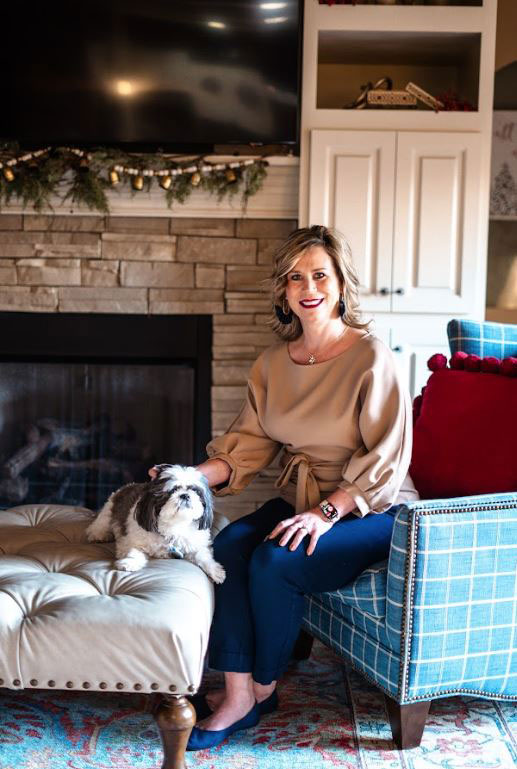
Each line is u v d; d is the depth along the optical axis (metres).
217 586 1.91
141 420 3.44
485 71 3.13
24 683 1.59
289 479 2.13
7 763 1.76
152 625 1.59
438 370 2.33
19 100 3.12
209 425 3.37
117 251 3.26
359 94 3.61
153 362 3.36
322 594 2.13
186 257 3.27
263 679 1.88
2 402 3.43
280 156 3.19
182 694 1.61
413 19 3.13
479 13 3.13
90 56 3.10
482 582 1.83
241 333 3.30
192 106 3.13
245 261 3.27
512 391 2.13
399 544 1.78
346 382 2.02
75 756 1.80
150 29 3.09
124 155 3.11
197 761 1.80
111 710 2.03
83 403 3.44
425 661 1.81
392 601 1.81
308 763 1.80
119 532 1.98
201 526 1.87
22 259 3.26
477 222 3.12
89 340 3.32
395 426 1.96
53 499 3.48
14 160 3.08
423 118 3.14
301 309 2.06
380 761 1.81
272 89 3.11
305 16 3.13
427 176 3.11
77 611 1.61
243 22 3.08
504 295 3.85
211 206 3.22
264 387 2.22
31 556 1.94
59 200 3.21
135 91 3.12
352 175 3.12
